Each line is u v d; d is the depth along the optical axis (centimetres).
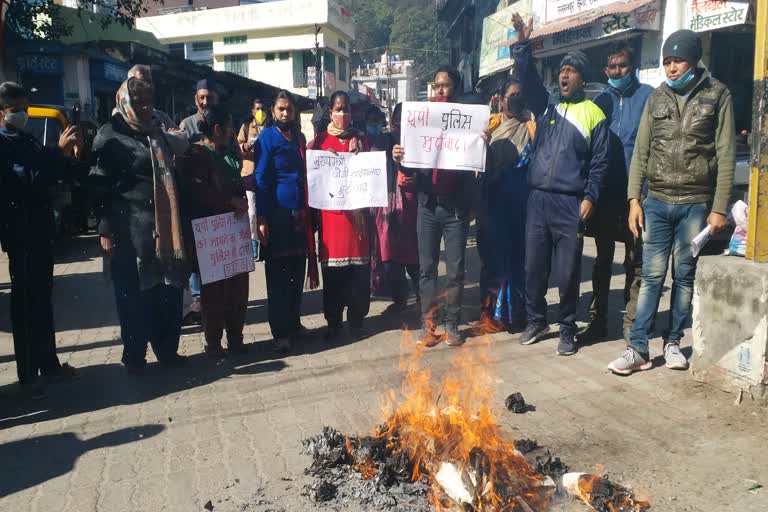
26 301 415
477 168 493
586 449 332
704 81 408
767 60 376
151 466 325
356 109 675
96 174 429
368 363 479
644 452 327
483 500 270
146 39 2394
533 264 501
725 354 397
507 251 550
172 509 283
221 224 476
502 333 552
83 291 751
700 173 412
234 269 485
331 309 538
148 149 431
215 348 500
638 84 493
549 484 282
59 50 1641
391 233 602
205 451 340
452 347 514
